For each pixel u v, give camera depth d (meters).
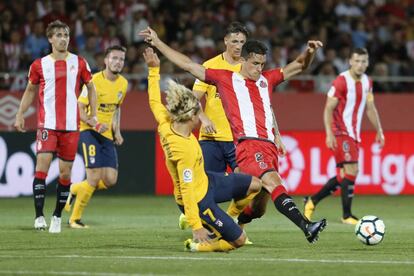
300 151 50.31
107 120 34.25
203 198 23.84
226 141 28.77
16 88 49.66
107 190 49.47
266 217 38.25
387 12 61.91
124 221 35.91
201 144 29.02
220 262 22.64
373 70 56.78
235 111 25.62
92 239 28.53
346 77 36.72
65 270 21.17
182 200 24.80
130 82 51.41
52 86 31.33
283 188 24.73
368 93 37.34
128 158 49.56
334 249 25.98
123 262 22.61
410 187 50.97
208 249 24.80
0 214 38.75
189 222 23.66
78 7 55.50
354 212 41.25
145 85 51.50
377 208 43.31
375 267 21.97
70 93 31.58
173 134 23.50
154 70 24.88
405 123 52.03
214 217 23.94
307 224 23.95
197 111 23.50
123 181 49.56
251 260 23.06
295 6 60.72
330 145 36.53
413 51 60.25
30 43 52.91
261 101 25.72
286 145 50.31
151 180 49.81
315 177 50.38
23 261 22.80
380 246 26.86
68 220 36.19
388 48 58.25
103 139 34.12
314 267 21.88
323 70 54.09
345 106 36.53
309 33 58.88
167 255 24.19
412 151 50.94
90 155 33.78
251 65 25.61
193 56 54.66
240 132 25.52
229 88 25.72
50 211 40.41
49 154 31.39
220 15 58.88
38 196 31.58
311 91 53.00
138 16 56.41
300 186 50.38
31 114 48.62
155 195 49.69
